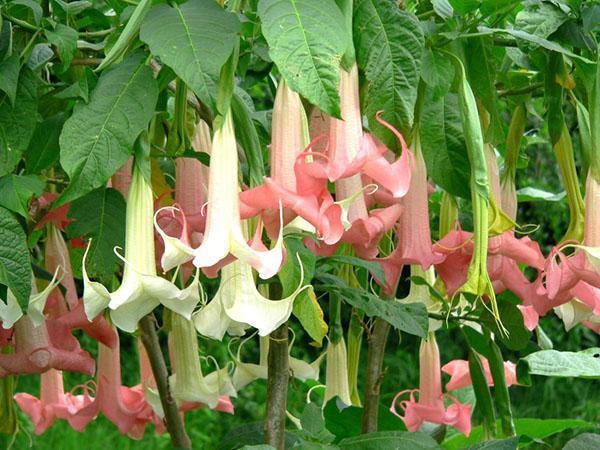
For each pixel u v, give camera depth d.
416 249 1.93
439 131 1.98
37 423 2.90
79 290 4.03
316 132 2.05
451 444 2.98
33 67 1.92
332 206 1.53
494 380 2.53
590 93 1.98
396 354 7.98
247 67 2.42
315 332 1.87
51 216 2.09
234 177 1.59
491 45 2.07
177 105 1.94
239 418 7.75
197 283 1.58
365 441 2.15
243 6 2.08
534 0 2.09
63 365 2.00
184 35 1.55
